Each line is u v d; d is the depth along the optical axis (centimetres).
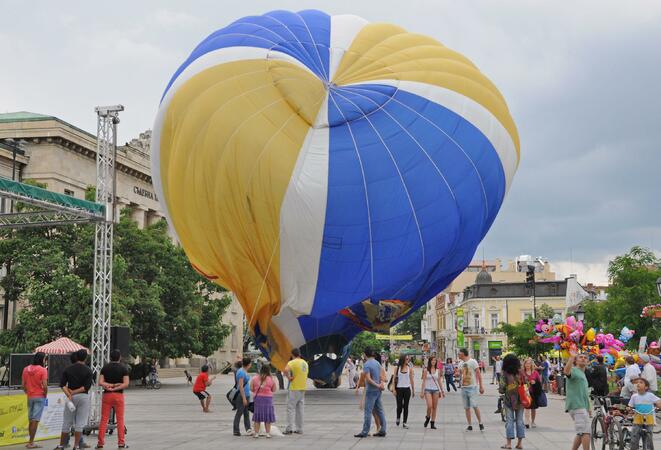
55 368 1930
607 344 2734
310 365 3725
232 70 2822
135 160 6775
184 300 4981
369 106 2816
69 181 5703
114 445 1678
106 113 2161
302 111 2761
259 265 2755
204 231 2791
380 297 2766
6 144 5338
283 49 2905
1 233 3334
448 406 3022
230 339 8488
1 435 1659
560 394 3803
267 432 1827
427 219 2728
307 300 2762
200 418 2467
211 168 2694
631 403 1252
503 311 10225
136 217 6850
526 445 1681
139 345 4581
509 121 3102
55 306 4009
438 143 2812
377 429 1886
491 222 3134
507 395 1605
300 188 2662
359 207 2692
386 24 3241
